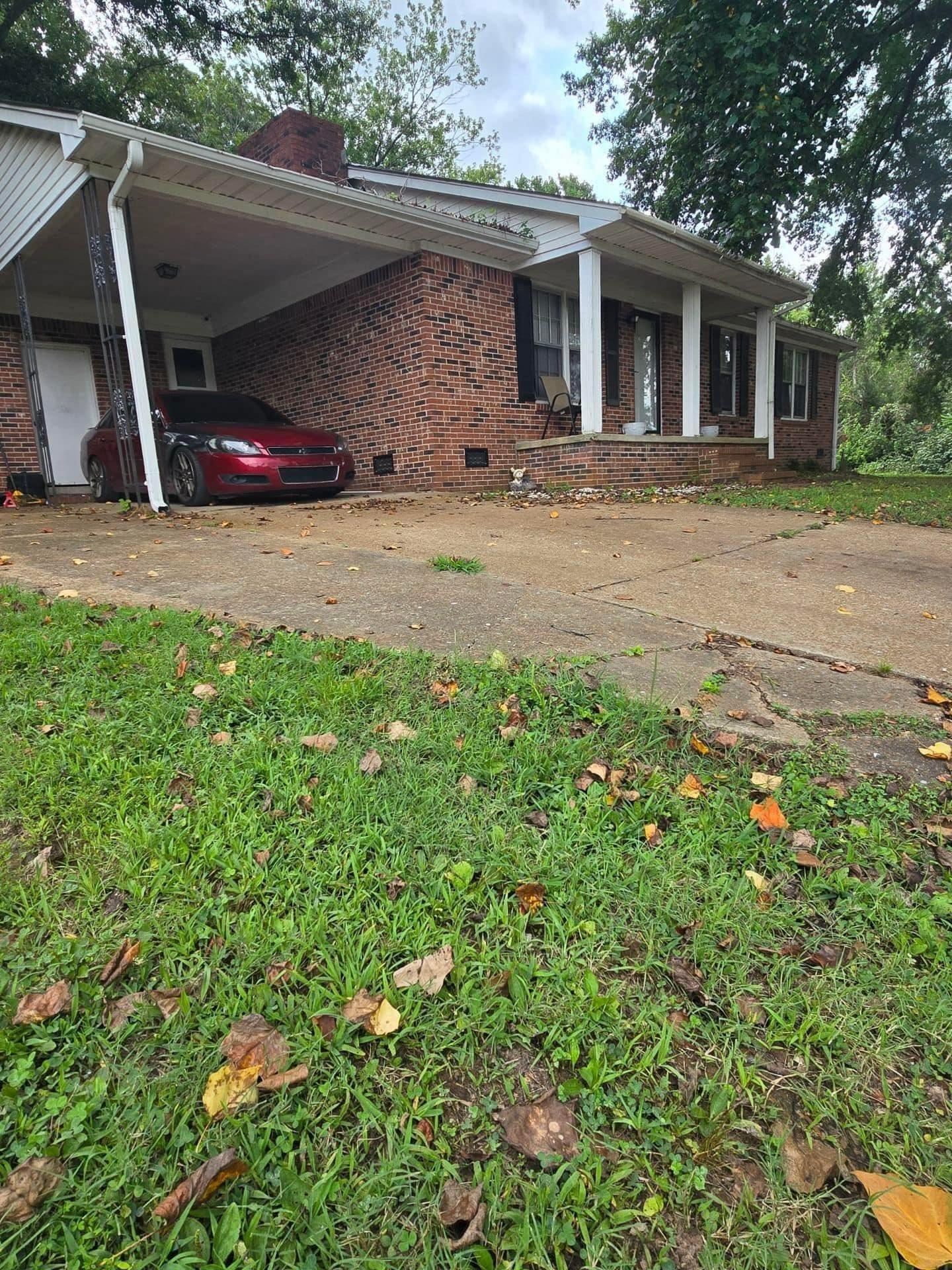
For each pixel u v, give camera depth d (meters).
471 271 10.13
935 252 15.90
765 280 12.15
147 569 4.82
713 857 1.91
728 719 2.65
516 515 7.58
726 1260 1.07
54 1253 1.03
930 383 19.38
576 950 1.61
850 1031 1.45
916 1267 1.05
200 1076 1.30
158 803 2.03
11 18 16.33
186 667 2.91
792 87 10.48
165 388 12.48
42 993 1.45
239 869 1.79
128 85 19.73
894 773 2.33
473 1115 1.27
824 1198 1.16
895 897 1.79
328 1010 1.43
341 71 24.73
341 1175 1.15
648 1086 1.33
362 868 1.83
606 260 10.49
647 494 9.39
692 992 1.53
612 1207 1.13
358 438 10.86
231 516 7.37
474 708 2.62
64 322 11.34
